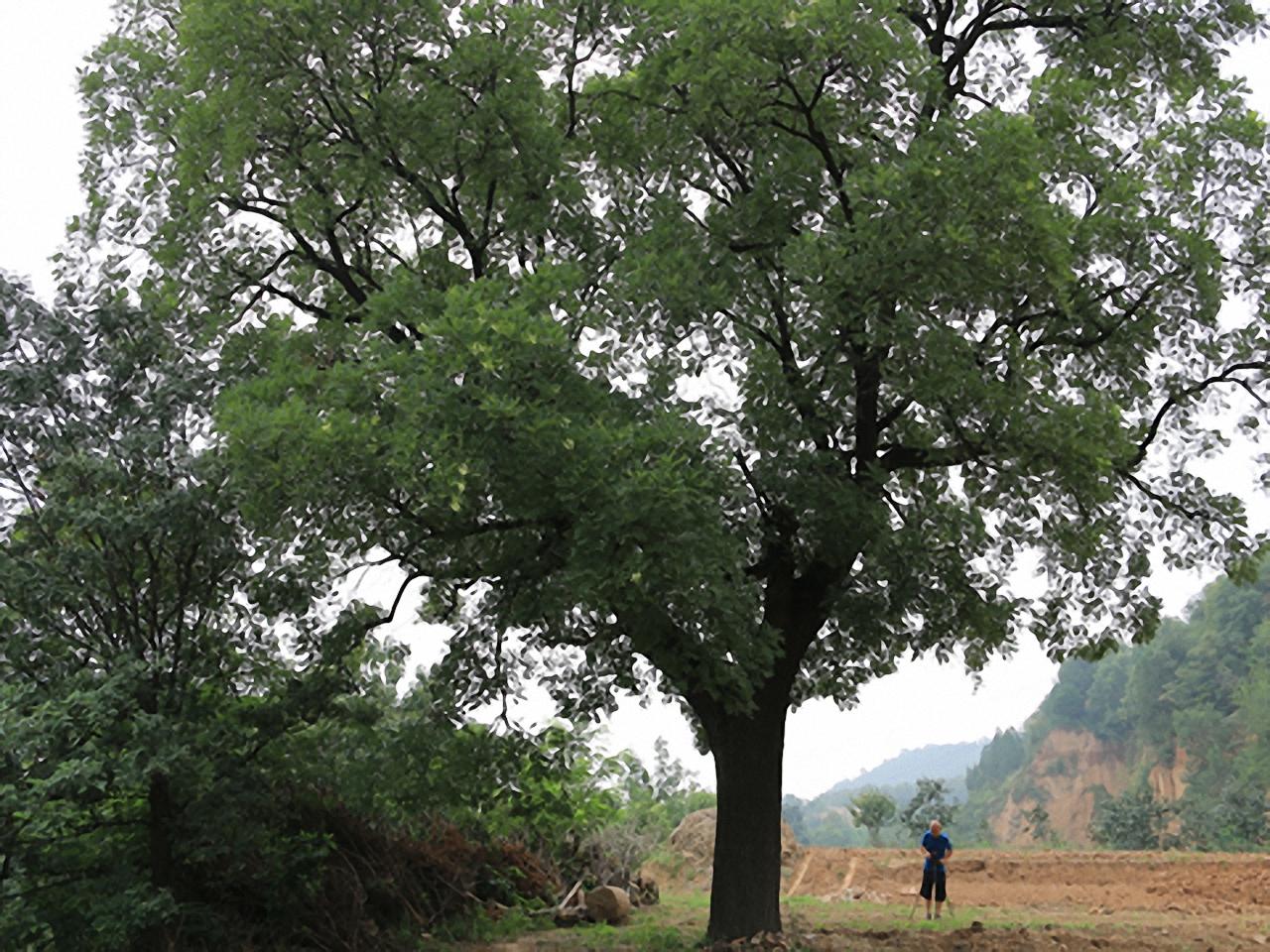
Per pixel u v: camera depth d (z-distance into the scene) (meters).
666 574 9.70
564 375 10.45
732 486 11.93
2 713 9.14
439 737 12.73
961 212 10.39
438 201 13.26
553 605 11.00
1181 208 12.94
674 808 31.98
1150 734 113.56
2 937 9.17
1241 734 95.88
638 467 9.63
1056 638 14.66
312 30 11.73
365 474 10.45
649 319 11.55
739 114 12.01
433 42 12.60
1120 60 14.01
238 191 12.90
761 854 12.92
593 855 18.75
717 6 11.08
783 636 12.80
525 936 14.09
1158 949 12.23
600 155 13.33
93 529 10.75
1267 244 13.27
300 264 14.02
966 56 14.68
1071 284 12.17
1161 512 13.98
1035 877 22.41
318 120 12.84
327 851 12.08
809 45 11.32
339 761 13.59
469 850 16.12
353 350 12.30
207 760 10.91
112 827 11.73
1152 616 14.23
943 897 16.75
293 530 11.38
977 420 11.84
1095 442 11.09
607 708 12.98
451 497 9.18
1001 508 14.23
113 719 10.16
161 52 13.83
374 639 13.52
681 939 13.28
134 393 11.77
